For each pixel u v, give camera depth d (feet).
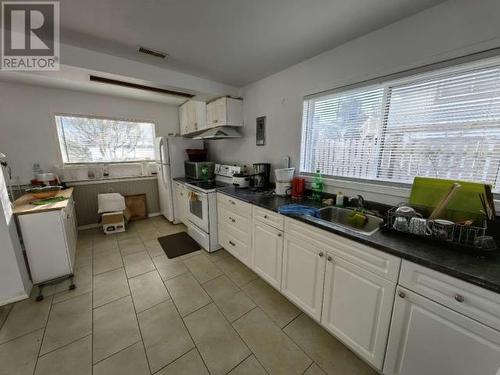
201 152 12.09
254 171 8.72
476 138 4.09
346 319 4.31
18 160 9.40
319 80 6.53
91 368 4.16
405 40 4.68
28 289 6.14
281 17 4.71
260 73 8.02
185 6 4.36
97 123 11.20
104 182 11.51
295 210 5.55
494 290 2.56
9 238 5.60
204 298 6.14
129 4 4.30
